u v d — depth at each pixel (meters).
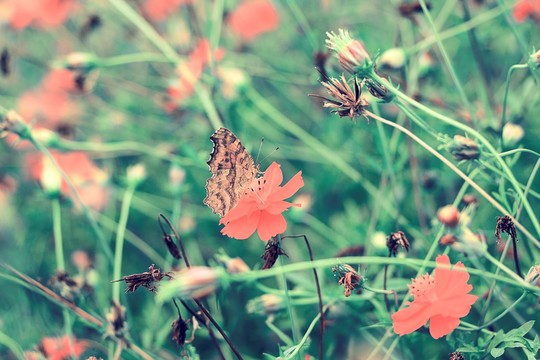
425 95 0.57
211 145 0.60
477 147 0.42
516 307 0.47
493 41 0.60
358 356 0.49
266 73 0.65
